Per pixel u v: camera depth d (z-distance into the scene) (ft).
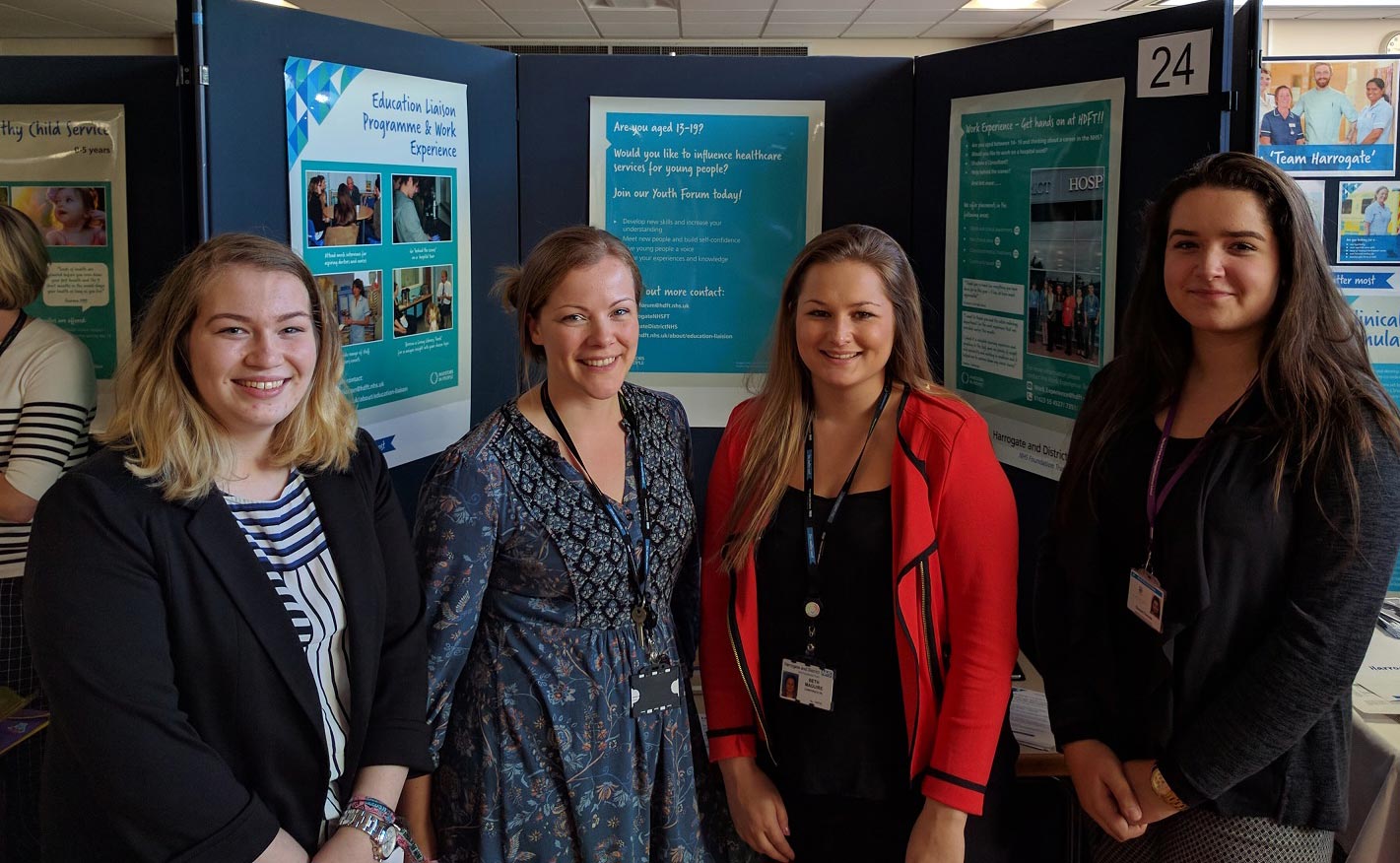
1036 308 7.59
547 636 5.29
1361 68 8.98
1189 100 6.31
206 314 4.22
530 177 8.70
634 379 8.96
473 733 5.28
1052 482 7.62
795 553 5.57
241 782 4.33
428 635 5.15
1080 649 5.53
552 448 5.39
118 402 4.32
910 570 5.19
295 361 4.39
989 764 5.19
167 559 4.12
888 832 5.55
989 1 28.07
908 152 8.71
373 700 4.86
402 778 4.84
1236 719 4.67
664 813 5.49
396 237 7.47
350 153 6.98
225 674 4.22
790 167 8.65
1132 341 5.50
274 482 4.64
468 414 8.43
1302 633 4.57
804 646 5.51
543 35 32.99
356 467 5.00
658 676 5.50
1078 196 7.13
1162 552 5.04
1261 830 4.88
